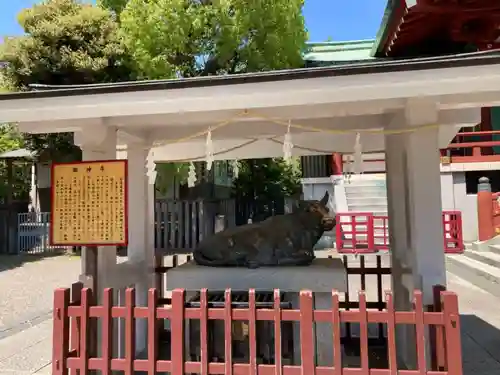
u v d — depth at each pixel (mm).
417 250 3078
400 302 3934
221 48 10766
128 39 11211
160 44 10891
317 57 14562
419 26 6051
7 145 17609
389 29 6480
